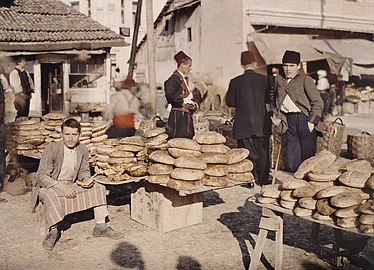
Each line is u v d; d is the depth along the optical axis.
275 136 9.30
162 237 5.53
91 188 5.48
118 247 5.21
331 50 21.88
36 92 18.56
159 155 5.43
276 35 21.66
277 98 6.93
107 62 20.17
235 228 5.86
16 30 18.62
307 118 6.63
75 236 5.58
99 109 19.20
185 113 6.80
